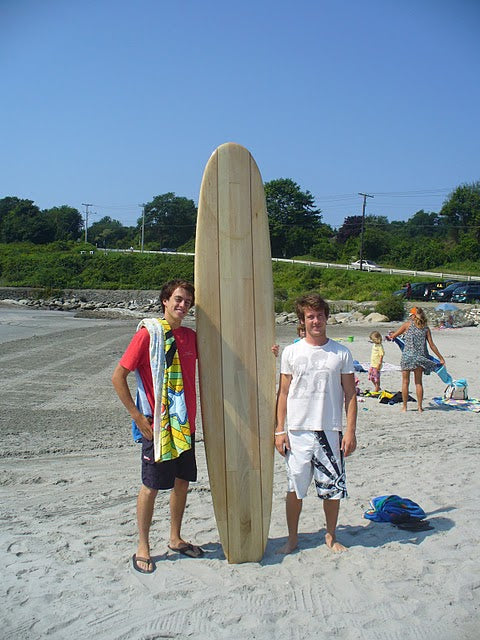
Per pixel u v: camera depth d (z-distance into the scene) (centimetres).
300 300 407
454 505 506
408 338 983
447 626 324
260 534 397
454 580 371
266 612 333
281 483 593
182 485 403
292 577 374
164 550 416
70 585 362
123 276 6950
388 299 3319
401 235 8800
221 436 405
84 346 2003
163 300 395
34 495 556
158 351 376
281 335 2508
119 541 430
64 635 311
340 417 406
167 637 311
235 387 409
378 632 318
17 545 422
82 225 12650
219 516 397
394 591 357
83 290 6300
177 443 374
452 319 2831
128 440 817
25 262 7312
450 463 652
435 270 6550
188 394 388
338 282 5403
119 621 324
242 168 422
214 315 410
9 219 10600
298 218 8756
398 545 421
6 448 761
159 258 7225
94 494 559
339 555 405
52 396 1148
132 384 1293
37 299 5606
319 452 401
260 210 423
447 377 988
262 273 421
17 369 1477
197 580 370
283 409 411
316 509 507
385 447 741
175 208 10850
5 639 306
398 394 1066
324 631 317
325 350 403
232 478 402
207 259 412
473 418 934
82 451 754
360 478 595
